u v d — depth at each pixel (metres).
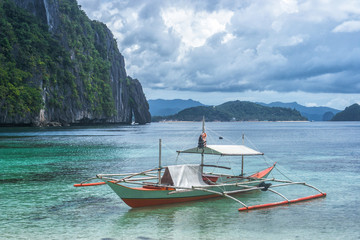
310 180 28.50
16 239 14.40
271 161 41.62
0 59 126.56
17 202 20.27
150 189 19.22
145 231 15.55
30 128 125.12
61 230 15.55
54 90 153.75
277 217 17.81
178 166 20.61
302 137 96.44
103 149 52.38
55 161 38.12
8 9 149.50
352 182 27.56
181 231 15.61
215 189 21.20
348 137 95.81
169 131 138.38
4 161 37.88
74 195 22.02
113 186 18.14
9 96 120.12
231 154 21.67
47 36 162.12
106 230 15.61
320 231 15.79
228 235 15.18
